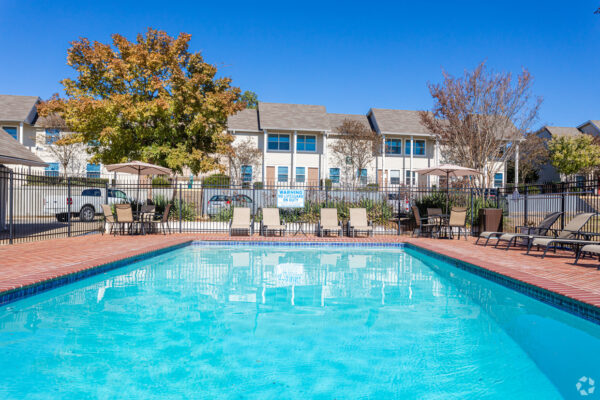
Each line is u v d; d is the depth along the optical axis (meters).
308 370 3.02
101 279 6.38
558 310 4.54
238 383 2.78
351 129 25.86
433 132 19.64
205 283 6.12
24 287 4.80
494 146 17.89
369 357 3.27
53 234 11.19
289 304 4.93
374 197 15.33
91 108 13.61
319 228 12.20
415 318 4.38
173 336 3.76
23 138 25.30
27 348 3.43
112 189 17.50
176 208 15.16
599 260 7.05
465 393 2.65
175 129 15.78
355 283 6.20
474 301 5.13
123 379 2.84
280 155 27.67
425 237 11.95
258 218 14.95
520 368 3.07
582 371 3.04
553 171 33.97
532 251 8.46
